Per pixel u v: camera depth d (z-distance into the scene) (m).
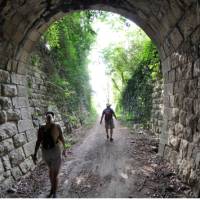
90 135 14.62
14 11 6.52
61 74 17.22
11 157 6.55
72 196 5.38
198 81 5.52
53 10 8.07
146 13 7.79
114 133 15.09
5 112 6.90
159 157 8.38
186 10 5.59
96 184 6.11
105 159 8.54
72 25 18.11
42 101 11.61
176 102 7.23
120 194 5.41
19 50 7.99
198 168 5.25
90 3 8.29
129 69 26.08
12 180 6.19
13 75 7.91
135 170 7.12
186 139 6.29
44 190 5.77
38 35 8.90
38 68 11.87
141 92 17.30
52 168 5.45
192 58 5.88
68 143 11.63
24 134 7.87
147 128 14.62
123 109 29.17
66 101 17.20
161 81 12.09
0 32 6.55
